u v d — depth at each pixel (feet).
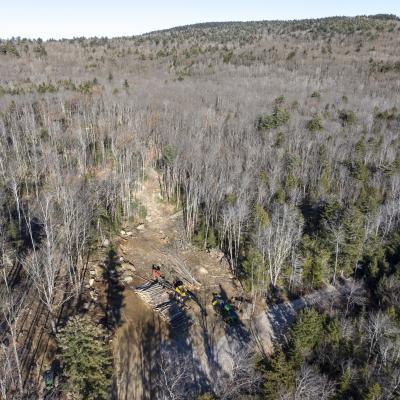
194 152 241.55
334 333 135.33
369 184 234.58
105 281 177.47
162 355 147.02
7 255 164.76
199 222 224.74
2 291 145.38
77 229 169.07
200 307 172.04
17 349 130.52
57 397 116.98
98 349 114.52
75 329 113.19
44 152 239.50
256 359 136.87
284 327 160.56
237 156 257.55
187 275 190.80
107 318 155.63
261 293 178.40
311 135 298.76
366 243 185.88
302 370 122.01
